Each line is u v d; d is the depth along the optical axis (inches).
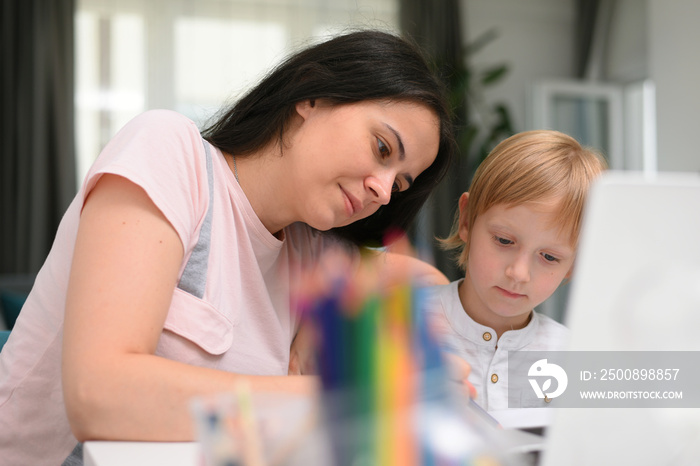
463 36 209.9
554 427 16.0
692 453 16.1
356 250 45.0
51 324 31.6
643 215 15.2
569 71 231.3
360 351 11.9
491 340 40.1
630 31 213.9
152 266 26.4
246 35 192.2
